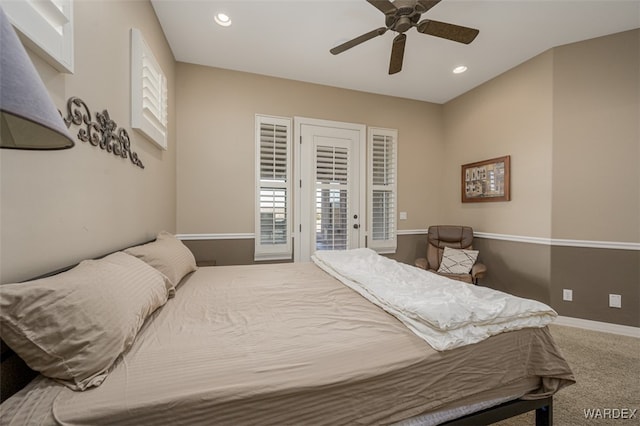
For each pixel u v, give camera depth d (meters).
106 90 1.33
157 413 0.66
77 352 0.71
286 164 3.17
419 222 3.80
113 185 1.40
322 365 0.84
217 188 2.93
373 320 1.16
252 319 1.16
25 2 0.78
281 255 3.16
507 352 1.05
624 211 2.33
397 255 3.70
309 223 3.27
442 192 3.90
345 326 1.10
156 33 2.12
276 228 3.13
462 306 1.12
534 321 1.12
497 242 3.09
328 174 3.36
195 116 2.85
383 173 3.62
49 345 0.68
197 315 1.19
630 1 1.99
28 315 0.67
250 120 3.03
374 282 1.57
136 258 1.30
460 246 3.28
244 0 1.99
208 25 2.26
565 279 2.52
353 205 3.47
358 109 3.49
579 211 2.47
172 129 2.64
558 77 2.53
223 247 2.96
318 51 2.64
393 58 2.16
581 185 2.46
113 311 0.83
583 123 2.45
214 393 0.70
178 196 2.80
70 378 0.69
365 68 2.95
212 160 2.91
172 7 2.05
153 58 1.91
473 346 1.00
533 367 1.09
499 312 1.10
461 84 3.32
